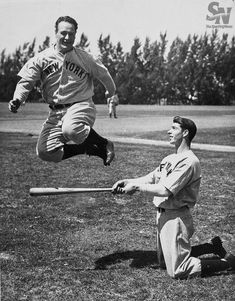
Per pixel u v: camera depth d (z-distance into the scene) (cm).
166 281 409
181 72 1284
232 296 382
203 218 607
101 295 387
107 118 1291
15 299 380
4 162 937
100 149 398
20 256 470
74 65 383
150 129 1231
